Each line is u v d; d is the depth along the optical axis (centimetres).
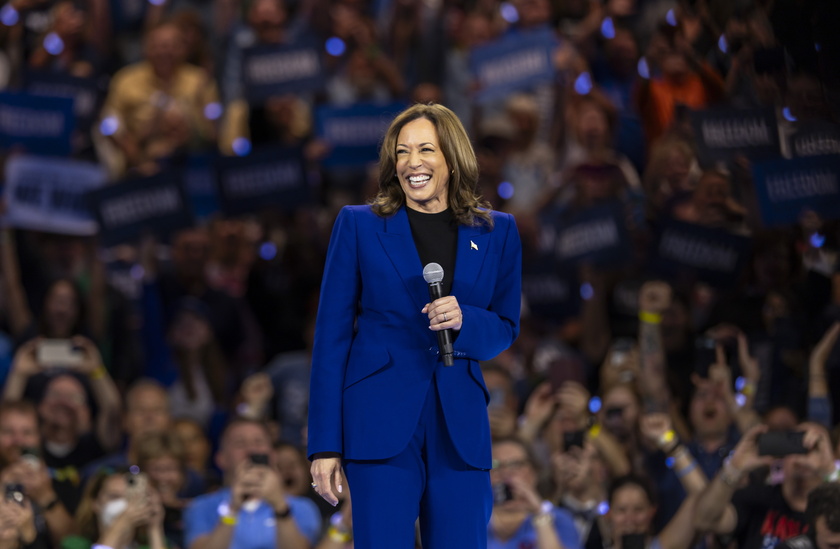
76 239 2733
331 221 2931
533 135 3184
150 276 2712
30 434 2030
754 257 2272
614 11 3152
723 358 2011
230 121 3306
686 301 2272
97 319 2591
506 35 2867
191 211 2570
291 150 2678
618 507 1797
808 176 2152
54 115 2644
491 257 1027
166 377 2606
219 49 3500
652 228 2453
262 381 2275
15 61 3122
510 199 3011
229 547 1795
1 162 2742
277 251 2809
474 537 993
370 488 982
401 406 984
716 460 1975
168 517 1897
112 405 2331
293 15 3662
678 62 2489
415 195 1014
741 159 2247
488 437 1015
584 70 2984
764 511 1781
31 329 2548
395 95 3238
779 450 1700
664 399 2144
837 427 1875
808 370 2025
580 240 2477
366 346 1001
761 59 2148
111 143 2938
